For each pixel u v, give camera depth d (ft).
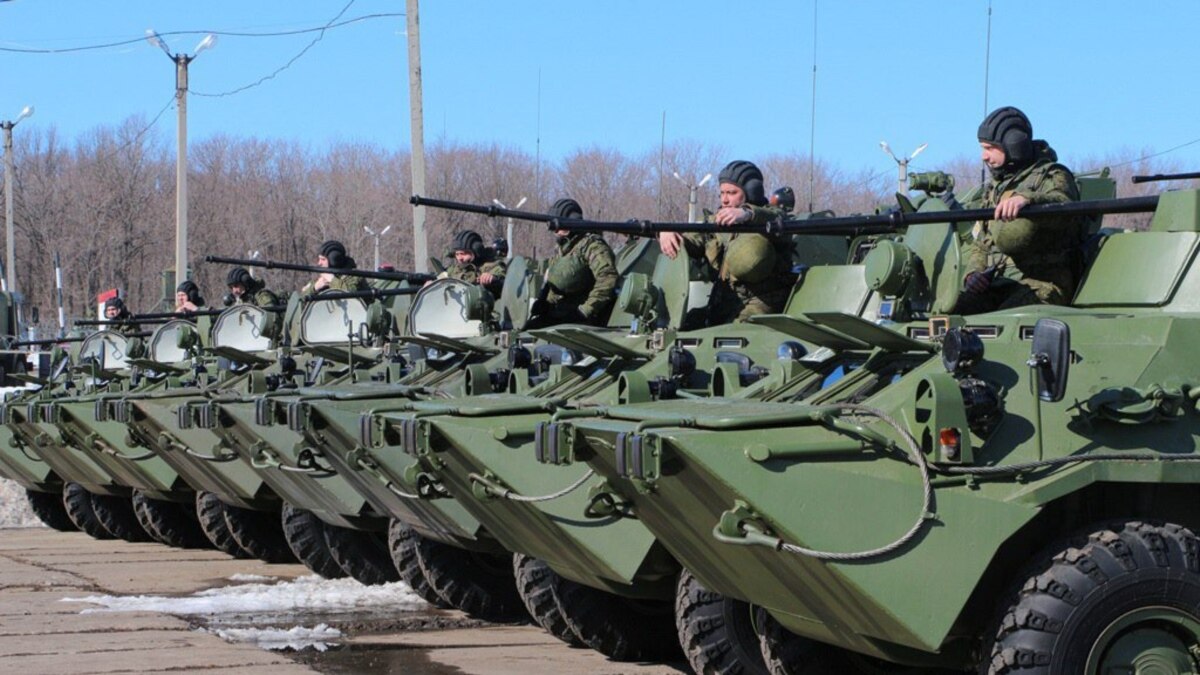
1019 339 23.59
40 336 132.26
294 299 54.70
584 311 43.57
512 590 38.93
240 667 31.53
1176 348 23.00
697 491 22.45
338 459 37.29
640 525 28.35
